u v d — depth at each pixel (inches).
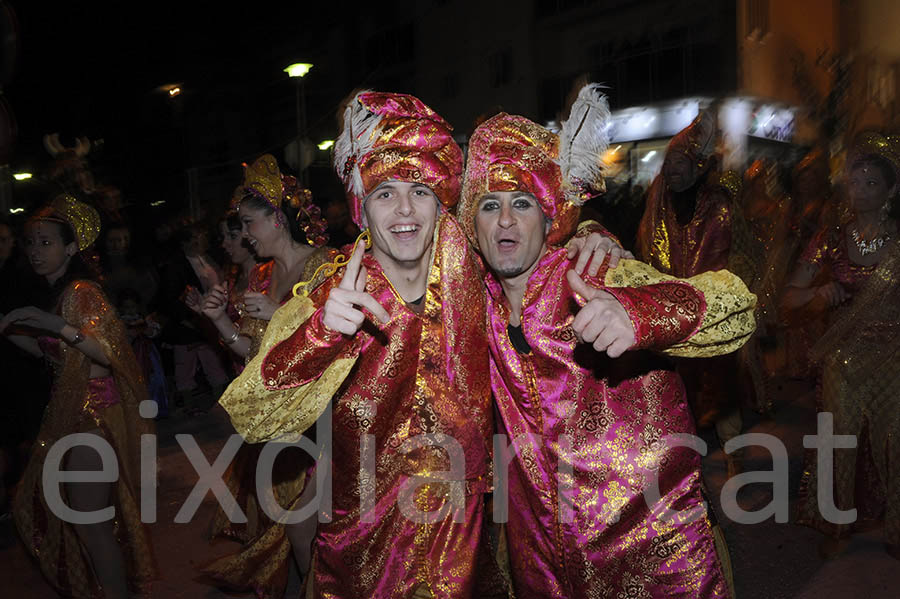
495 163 85.4
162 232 365.7
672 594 84.8
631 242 379.6
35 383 188.7
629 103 662.5
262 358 78.7
